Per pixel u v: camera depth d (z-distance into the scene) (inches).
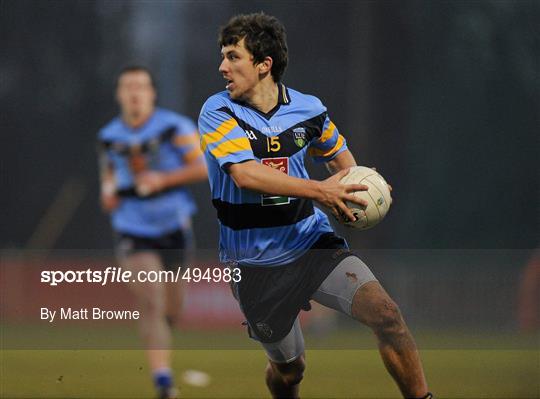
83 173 3590.1
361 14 3555.6
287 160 775.7
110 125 1216.2
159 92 3715.6
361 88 3531.0
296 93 802.8
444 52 3516.2
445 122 3474.4
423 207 3353.8
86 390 1080.8
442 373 1263.5
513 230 3329.2
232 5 3799.2
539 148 3420.3
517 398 1029.8
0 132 3622.0
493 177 3393.2
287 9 3681.1
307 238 791.7
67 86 3720.5
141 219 1170.0
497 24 3491.6
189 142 1195.9
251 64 772.6
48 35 3747.5
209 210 3102.9
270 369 851.4
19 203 3540.8
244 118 769.6
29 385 1131.9
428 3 3516.2
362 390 1112.8
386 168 3469.5
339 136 833.5
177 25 3823.8
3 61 3703.3
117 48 3796.8
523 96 3469.5
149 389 1096.8
